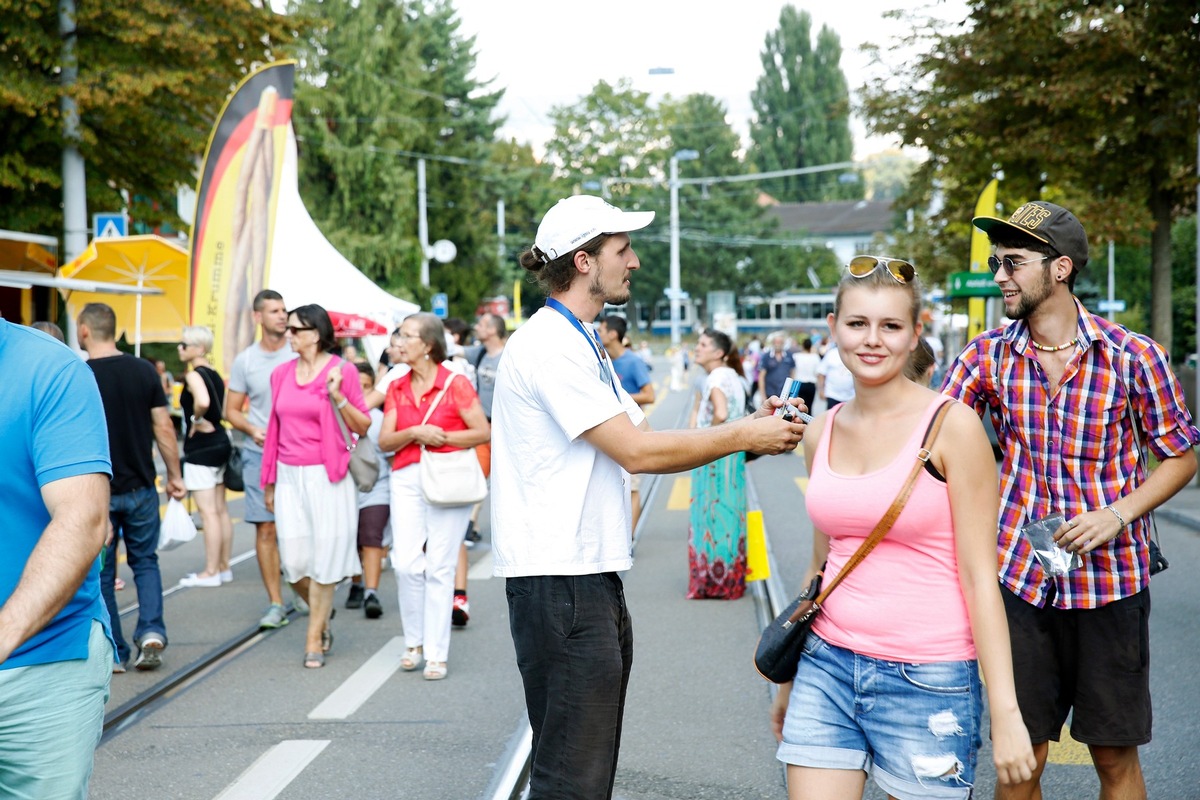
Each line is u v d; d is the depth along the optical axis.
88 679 3.18
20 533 3.09
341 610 9.54
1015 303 4.05
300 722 6.39
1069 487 4.04
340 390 7.51
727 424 3.59
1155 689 6.68
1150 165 18.53
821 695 3.36
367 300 19.80
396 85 52.44
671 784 5.38
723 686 6.97
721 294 55.97
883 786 3.31
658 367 74.81
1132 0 17.09
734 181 95.50
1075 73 17.72
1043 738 4.06
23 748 3.08
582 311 3.85
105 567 7.54
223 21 20.23
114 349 7.57
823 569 3.44
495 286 67.69
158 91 19.86
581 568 3.74
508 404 3.82
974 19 19.94
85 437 3.07
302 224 19.75
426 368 7.30
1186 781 5.20
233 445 10.59
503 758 5.74
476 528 12.55
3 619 2.86
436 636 7.30
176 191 23.11
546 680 3.78
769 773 5.50
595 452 3.78
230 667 7.62
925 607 3.22
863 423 3.33
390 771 5.58
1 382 3.04
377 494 9.22
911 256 30.92
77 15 19.02
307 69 51.75
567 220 3.79
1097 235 18.64
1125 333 4.00
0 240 19.66
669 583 10.20
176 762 5.76
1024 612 4.05
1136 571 3.97
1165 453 3.96
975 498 3.18
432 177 59.44
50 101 18.89
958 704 3.21
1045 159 18.98
